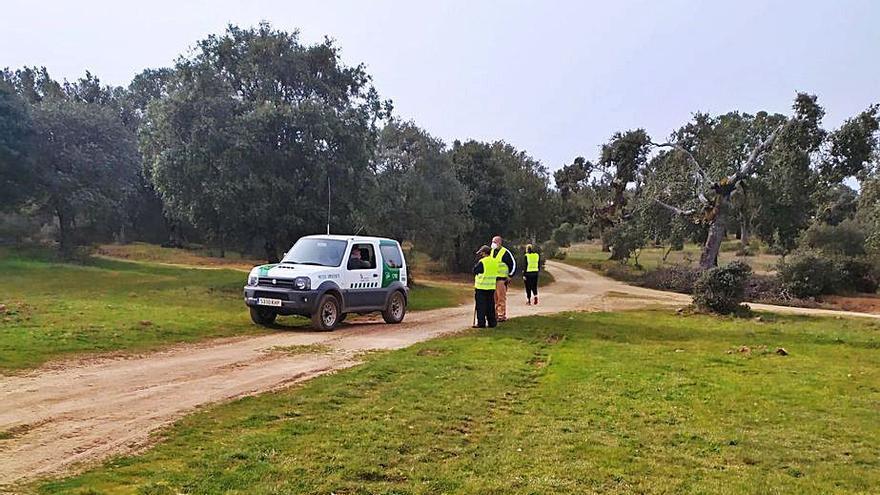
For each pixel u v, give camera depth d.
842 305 33.81
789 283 36.97
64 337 11.36
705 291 21.09
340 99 26.59
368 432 6.35
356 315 18.41
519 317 18.34
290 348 11.93
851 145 33.59
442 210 41.19
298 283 14.22
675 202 43.31
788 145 34.53
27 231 47.69
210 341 12.50
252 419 6.75
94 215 42.22
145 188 56.62
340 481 4.98
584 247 97.75
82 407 7.17
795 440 6.77
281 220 24.02
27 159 37.16
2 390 7.85
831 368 11.05
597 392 8.72
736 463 5.96
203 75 24.09
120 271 34.62
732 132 42.56
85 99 56.00
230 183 22.89
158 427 6.40
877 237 37.66
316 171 24.34
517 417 7.34
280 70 25.45
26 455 5.50
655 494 5.04
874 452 6.44
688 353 12.32
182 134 24.08
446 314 19.70
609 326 16.52
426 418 7.03
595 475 5.39
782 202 40.97
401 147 41.44
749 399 8.58
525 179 56.16
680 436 6.76
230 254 55.47
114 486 4.74
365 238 16.31
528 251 23.89
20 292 21.84
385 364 10.12
